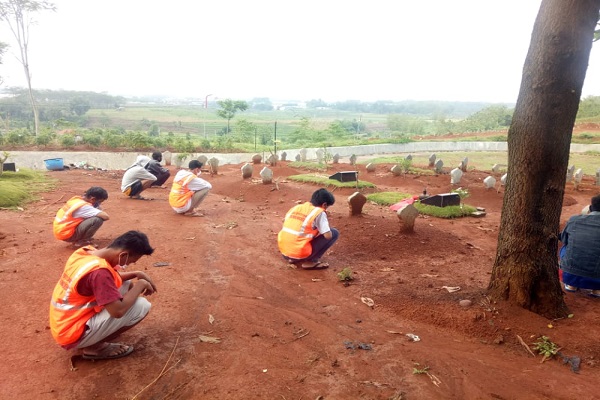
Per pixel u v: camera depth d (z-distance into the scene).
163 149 26.33
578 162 25.41
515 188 4.64
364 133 63.03
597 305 5.08
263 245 7.33
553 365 3.85
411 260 6.64
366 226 8.08
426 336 4.33
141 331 4.25
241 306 4.89
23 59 31.62
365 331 4.39
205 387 3.37
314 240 6.07
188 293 5.23
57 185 12.96
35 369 3.56
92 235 6.84
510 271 4.75
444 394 3.37
